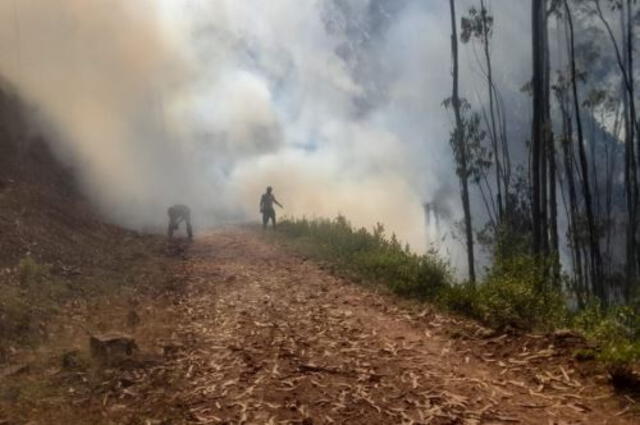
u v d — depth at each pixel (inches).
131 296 332.5
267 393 187.9
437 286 348.8
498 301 276.2
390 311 302.7
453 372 207.9
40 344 230.7
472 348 234.4
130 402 180.2
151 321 281.1
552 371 203.0
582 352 209.9
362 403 180.2
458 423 165.6
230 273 432.8
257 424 165.3
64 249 403.5
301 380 199.6
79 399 181.0
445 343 242.8
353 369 211.3
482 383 196.4
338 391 189.9
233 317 291.6
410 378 201.8
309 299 335.6
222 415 171.5
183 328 269.0
